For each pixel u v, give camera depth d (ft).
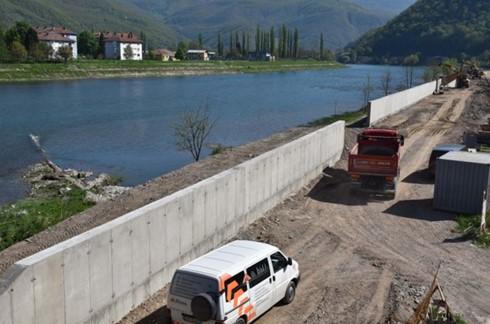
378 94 316.81
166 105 262.06
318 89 369.71
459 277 58.65
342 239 69.41
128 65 506.48
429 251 66.08
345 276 58.03
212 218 62.59
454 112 178.50
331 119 176.35
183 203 56.24
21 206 92.27
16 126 197.16
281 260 50.34
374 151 93.20
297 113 236.02
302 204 83.51
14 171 130.31
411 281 57.00
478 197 79.10
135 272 49.47
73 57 553.64
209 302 40.83
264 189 76.79
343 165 107.86
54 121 210.18
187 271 42.65
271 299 48.49
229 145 160.76
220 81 451.12
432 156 100.58
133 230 48.75
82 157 149.48
